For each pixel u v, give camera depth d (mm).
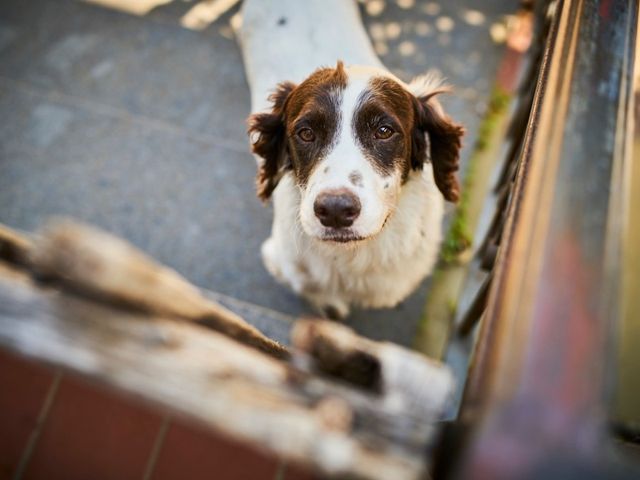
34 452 188
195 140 674
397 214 454
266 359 152
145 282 150
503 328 155
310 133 410
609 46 233
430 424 145
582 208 167
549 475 121
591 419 126
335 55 557
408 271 495
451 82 711
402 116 422
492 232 485
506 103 694
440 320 561
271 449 140
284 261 505
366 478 136
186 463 180
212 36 756
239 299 574
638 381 462
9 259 178
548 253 156
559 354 135
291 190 464
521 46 731
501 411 129
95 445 184
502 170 562
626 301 486
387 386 163
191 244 605
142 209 626
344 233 371
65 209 622
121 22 765
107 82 716
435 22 758
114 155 661
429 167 500
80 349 146
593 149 187
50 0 780
